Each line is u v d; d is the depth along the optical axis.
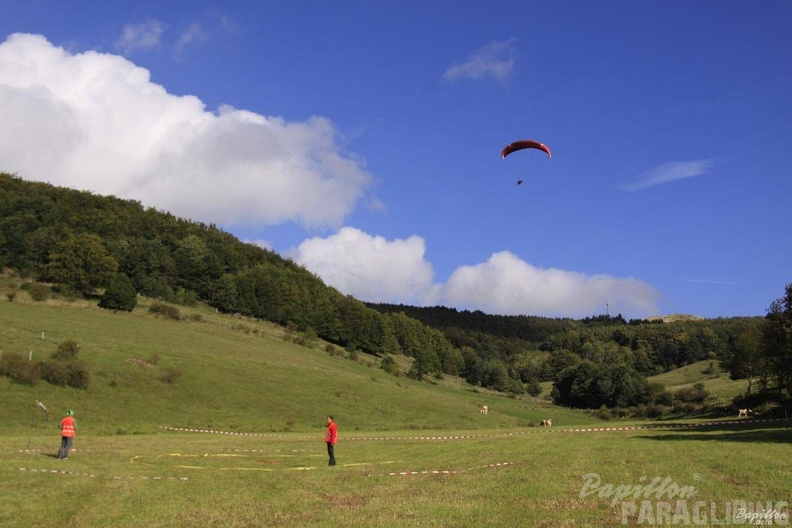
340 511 17.09
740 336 86.00
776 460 24.02
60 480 21.42
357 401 79.56
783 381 72.19
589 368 135.50
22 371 55.94
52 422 49.22
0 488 19.47
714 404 90.12
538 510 16.41
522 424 85.62
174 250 160.88
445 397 100.69
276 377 82.00
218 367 79.31
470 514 16.19
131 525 15.72
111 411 56.09
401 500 18.41
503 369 171.00
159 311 116.06
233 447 36.19
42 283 118.56
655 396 114.25
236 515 16.81
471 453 30.73
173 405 62.25
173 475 23.69
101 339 80.38
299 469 25.98
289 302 154.88
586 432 47.88
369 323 158.38
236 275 158.25
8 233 127.38
